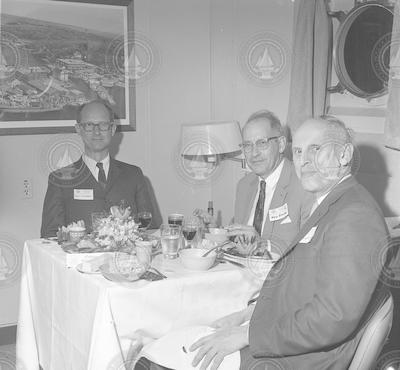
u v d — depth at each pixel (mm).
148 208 3365
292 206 2582
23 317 2684
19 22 3463
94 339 2047
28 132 3537
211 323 2232
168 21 3916
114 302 2055
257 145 2668
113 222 2430
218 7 3926
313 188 1924
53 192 3203
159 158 3980
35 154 3570
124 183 3311
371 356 1693
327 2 2990
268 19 3525
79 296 2207
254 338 1781
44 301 2547
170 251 2430
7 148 3502
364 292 1638
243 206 2852
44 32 3533
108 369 2031
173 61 3965
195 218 2697
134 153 3900
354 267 1649
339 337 1652
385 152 2725
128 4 3773
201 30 4027
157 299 2123
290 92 3131
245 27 3707
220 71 3979
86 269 2250
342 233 1696
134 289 2078
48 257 2477
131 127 3865
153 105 3928
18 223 3566
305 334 1666
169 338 2016
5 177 3514
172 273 2227
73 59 3633
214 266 2318
